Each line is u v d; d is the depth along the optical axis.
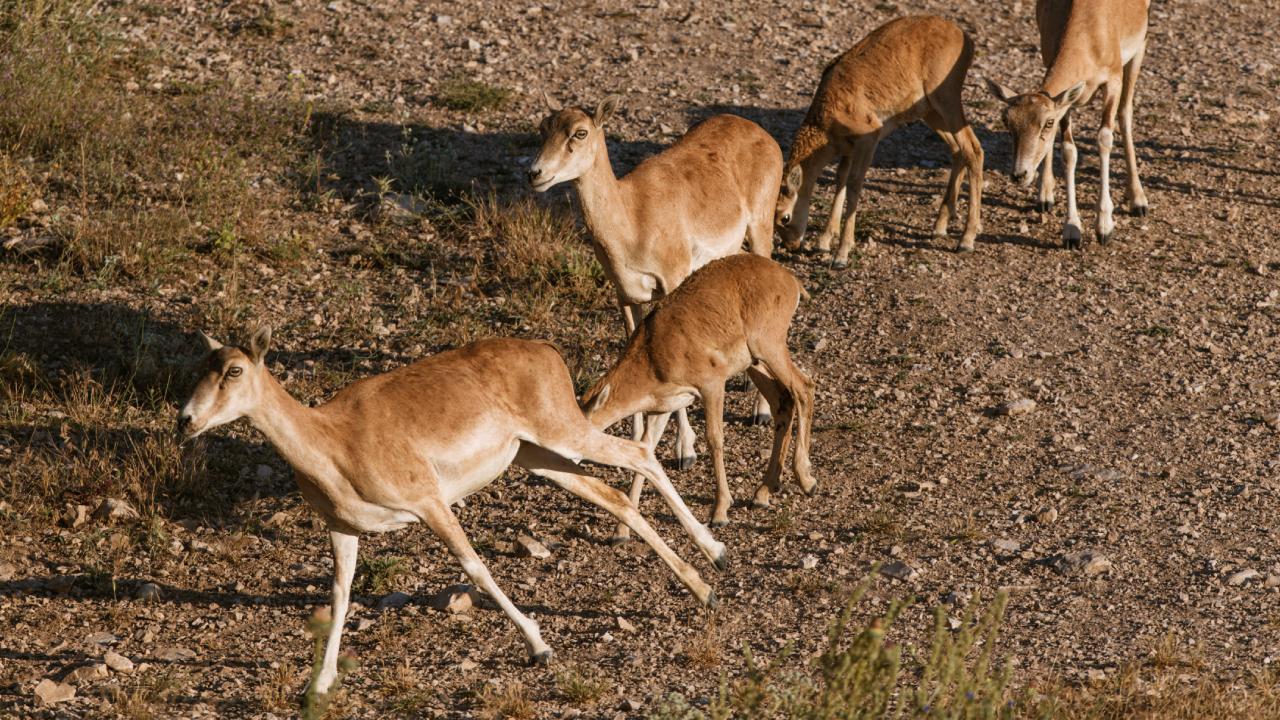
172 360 21.73
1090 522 17.91
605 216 18.84
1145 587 16.31
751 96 32.38
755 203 21.06
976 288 24.98
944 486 19.11
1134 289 24.88
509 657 14.99
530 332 23.39
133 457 19.22
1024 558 17.12
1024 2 39.50
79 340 22.19
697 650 14.90
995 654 14.76
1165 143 30.88
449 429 14.39
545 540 18.09
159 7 35.16
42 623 15.69
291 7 35.59
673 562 15.96
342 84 31.91
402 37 34.47
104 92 30.09
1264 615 15.47
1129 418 20.78
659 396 17.34
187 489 18.80
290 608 16.34
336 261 25.53
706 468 20.06
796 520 18.39
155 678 14.23
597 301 24.45
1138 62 26.86
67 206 26.12
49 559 17.19
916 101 25.00
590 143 18.27
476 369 14.88
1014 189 28.89
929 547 17.52
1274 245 26.58
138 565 17.17
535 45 34.53
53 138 28.09
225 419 13.12
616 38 35.16
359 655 15.10
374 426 13.96
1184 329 23.48
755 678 11.62
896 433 20.61
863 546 17.61
